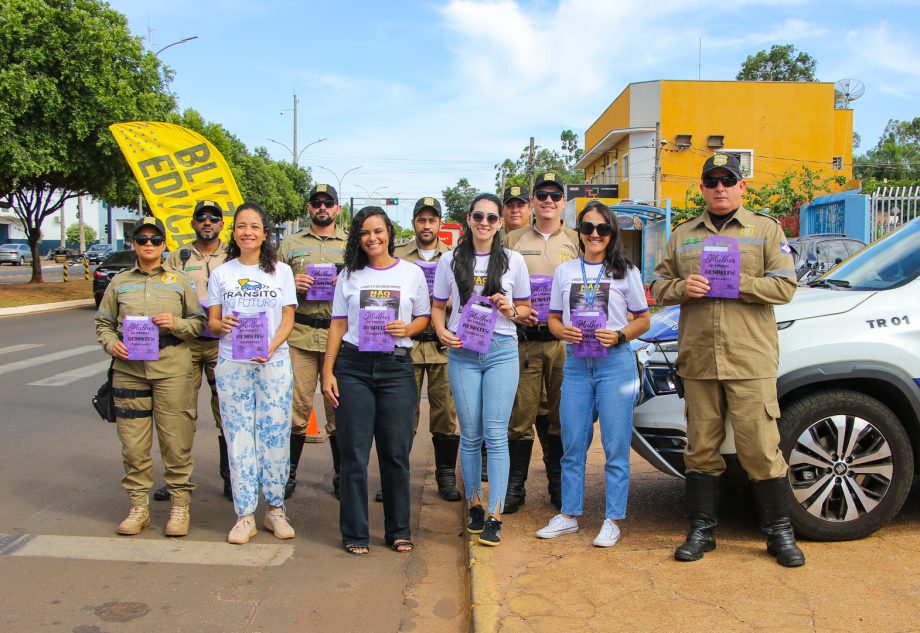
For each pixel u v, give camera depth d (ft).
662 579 12.73
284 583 13.97
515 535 15.52
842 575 12.62
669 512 16.76
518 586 12.74
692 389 13.78
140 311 15.60
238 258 15.97
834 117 101.60
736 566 13.17
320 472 21.70
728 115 99.50
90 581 13.73
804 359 13.99
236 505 15.97
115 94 67.21
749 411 13.17
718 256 13.15
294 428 19.24
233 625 12.24
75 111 64.49
